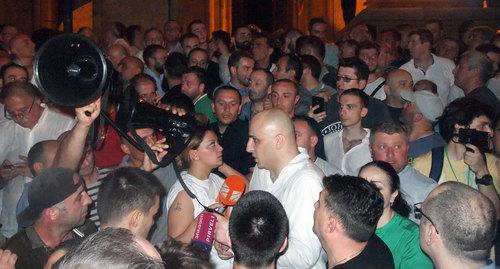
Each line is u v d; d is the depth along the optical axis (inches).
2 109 246.5
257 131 168.7
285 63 285.3
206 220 146.6
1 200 216.5
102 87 130.3
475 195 126.7
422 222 129.4
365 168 164.9
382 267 136.1
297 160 168.6
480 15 553.0
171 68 323.3
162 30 558.3
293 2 839.1
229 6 709.3
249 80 269.6
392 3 568.1
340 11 708.0
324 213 136.3
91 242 72.2
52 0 674.8
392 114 266.7
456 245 124.4
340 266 134.0
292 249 161.6
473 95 268.7
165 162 150.8
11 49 328.5
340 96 227.5
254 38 404.8
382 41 415.2
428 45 339.6
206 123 181.5
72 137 145.2
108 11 550.3
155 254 76.1
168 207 177.8
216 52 427.5
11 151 215.9
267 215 128.1
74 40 127.9
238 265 128.6
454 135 193.5
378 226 162.4
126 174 139.6
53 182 143.7
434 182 192.1
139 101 148.5
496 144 194.9
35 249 144.4
